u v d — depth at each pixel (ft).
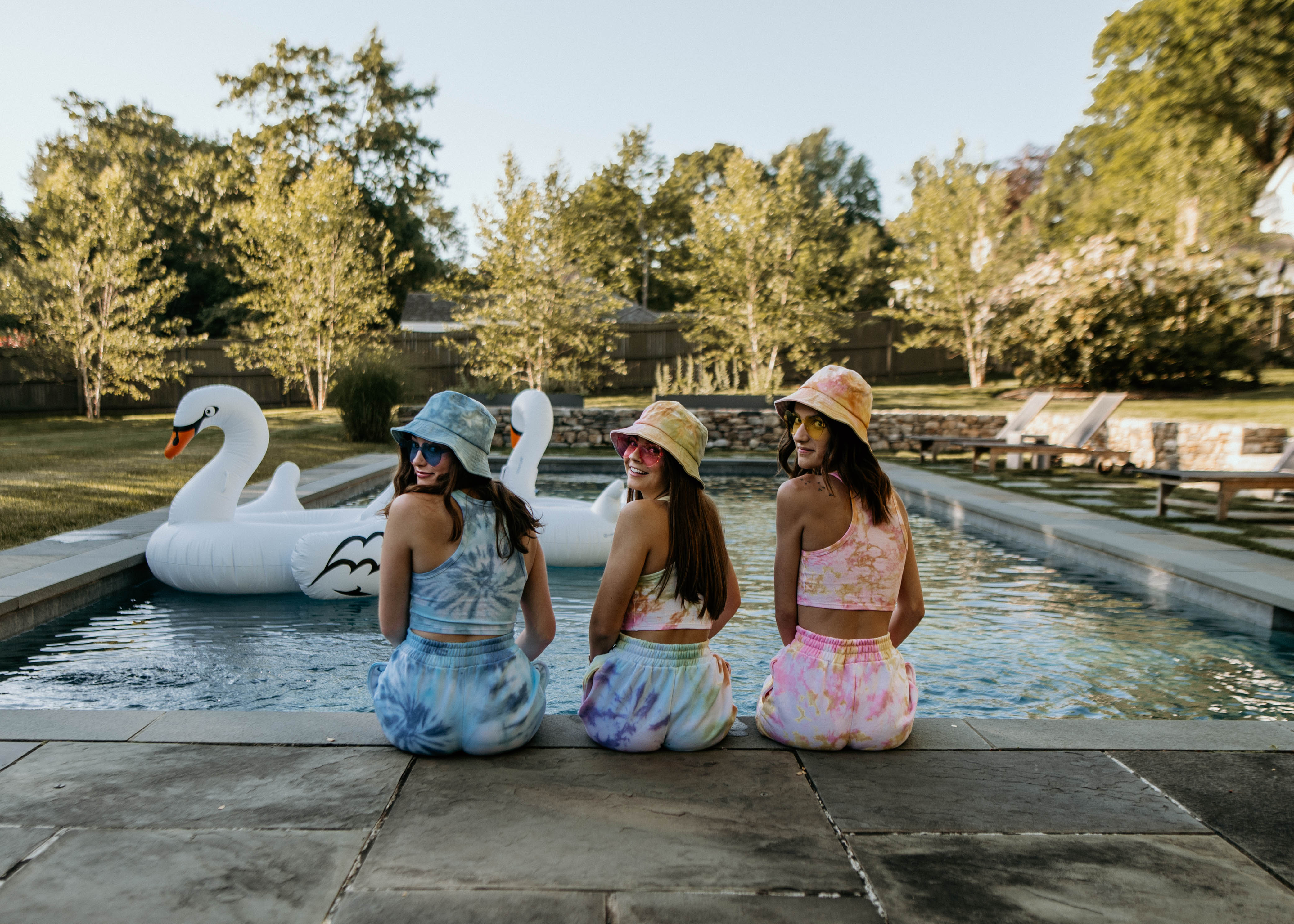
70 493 29.17
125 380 75.77
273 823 7.14
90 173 110.52
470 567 8.30
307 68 118.11
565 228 76.18
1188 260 61.31
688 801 7.68
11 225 88.84
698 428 8.70
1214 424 39.68
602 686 8.79
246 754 8.50
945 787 8.05
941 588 20.85
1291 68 75.05
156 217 110.01
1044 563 23.90
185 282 80.53
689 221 151.12
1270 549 21.84
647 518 8.54
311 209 80.38
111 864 6.48
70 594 17.49
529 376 78.23
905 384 88.02
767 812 7.49
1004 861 6.76
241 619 17.33
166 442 51.37
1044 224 121.39
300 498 30.32
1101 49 86.94
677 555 8.51
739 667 14.87
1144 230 65.62
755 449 60.08
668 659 8.64
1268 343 74.74
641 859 6.66
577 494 38.70
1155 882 6.51
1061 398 63.31
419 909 5.97
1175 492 34.94
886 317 90.74
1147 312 61.00
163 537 19.04
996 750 8.93
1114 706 13.14
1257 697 13.52
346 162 116.98
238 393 19.79
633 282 147.43
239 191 113.80
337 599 18.60
